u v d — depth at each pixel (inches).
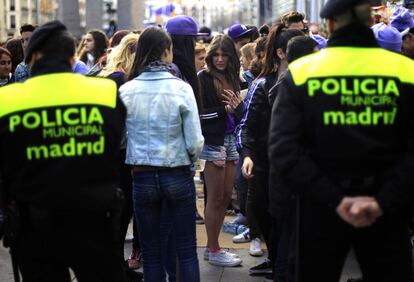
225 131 229.3
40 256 137.4
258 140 200.4
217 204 235.5
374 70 124.4
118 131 140.7
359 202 119.0
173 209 181.9
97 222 137.9
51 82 136.3
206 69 230.5
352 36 126.2
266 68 200.8
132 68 184.9
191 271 183.2
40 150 133.6
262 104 197.8
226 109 225.9
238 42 346.9
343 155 122.3
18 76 277.4
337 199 119.7
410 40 265.4
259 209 207.0
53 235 134.5
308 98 124.3
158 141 176.2
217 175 231.1
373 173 123.0
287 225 159.2
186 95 177.6
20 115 133.8
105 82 142.6
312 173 121.2
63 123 134.3
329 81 124.0
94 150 135.9
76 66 258.7
